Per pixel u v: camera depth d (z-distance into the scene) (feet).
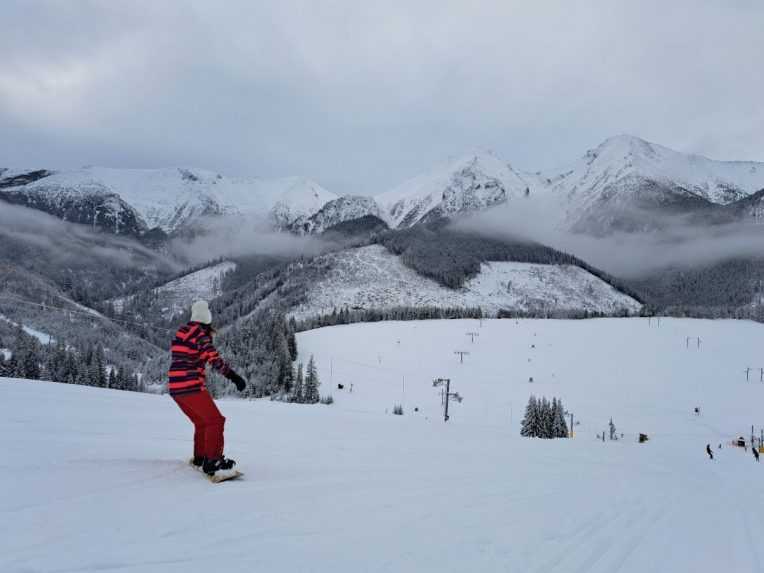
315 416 58.80
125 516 14.02
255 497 17.08
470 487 22.41
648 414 266.16
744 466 67.67
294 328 449.89
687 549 17.47
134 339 457.68
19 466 18.02
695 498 28.37
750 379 329.31
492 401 285.02
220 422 19.36
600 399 291.17
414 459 29.35
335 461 26.05
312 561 12.20
